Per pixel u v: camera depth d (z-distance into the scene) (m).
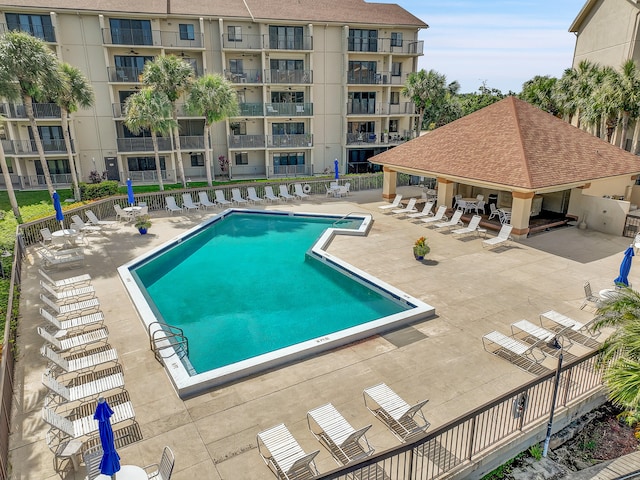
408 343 11.10
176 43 35.41
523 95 43.91
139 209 23.39
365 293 15.08
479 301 13.52
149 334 10.78
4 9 30.81
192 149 36.62
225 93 28.59
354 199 29.34
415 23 39.09
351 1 42.12
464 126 25.09
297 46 37.59
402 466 7.18
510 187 18.73
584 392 8.99
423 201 27.41
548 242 19.52
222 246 20.59
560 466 8.14
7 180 22.44
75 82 26.70
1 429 7.28
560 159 20.81
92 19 33.00
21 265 16.81
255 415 8.47
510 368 9.96
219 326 12.80
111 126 35.38
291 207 27.14
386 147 41.53
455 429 8.00
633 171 22.19
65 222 21.28
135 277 16.05
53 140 33.28
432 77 36.31
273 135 37.78
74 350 10.78
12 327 11.40
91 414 8.48
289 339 12.03
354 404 8.74
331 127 40.38
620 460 8.12
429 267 16.56
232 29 36.31
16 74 22.09
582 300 13.45
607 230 20.81
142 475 6.28
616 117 28.80
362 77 39.44
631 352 7.70
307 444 7.68
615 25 34.25
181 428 8.12
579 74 33.12
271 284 16.06
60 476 7.06
